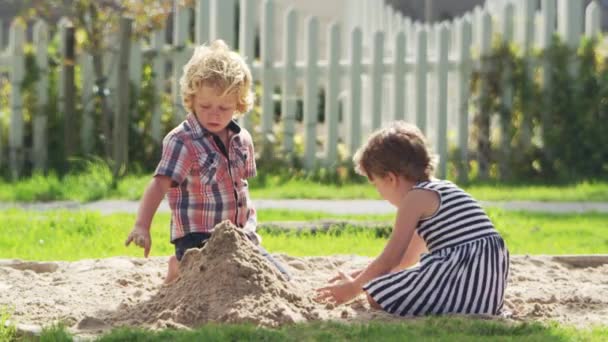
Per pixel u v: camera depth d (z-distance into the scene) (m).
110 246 10.26
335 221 11.42
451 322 5.86
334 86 17.22
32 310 6.63
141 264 8.58
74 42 16.94
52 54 17.38
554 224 12.12
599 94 17.23
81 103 17.20
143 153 17.14
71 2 16.83
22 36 17.25
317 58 17.22
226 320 5.88
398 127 6.69
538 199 14.96
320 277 8.05
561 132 17.23
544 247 10.54
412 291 6.36
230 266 6.18
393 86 17.30
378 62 17.22
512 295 7.25
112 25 16.66
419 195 6.46
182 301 6.14
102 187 15.16
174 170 6.73
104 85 16.73
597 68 17.31
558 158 17.27
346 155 17.19
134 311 6.34
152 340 5.38
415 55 17.22
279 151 17.27
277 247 10.15
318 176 16.98
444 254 6.43
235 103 6.82
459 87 17.28
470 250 6.41
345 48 23.97
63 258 9.63
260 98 17.52
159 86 17.33
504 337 5.52
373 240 10.77
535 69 17.36
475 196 15.04
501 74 17.27
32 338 5.77
